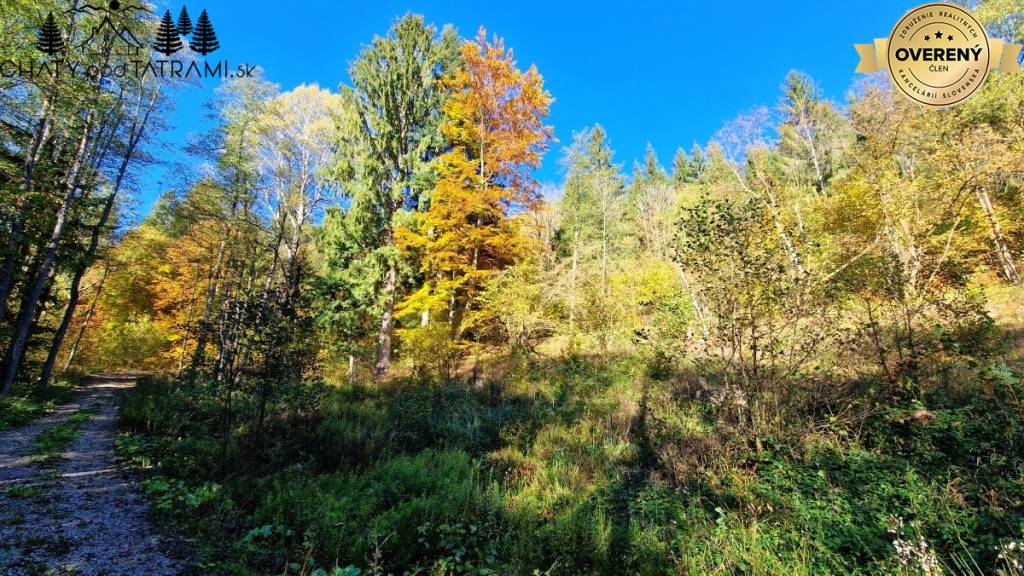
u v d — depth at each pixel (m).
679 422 8.23
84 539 4.02
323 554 4.01
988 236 12.65
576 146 28.91
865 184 11.38
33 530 4.09
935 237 8.24
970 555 3.19
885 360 6.96
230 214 17.41
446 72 20.08
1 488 5.16
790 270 6.95
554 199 29.91
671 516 4.95
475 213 16.02
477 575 3.83
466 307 15.91
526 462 7.43
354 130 17.81
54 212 13.93
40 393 13.04
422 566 3.97
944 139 10.17
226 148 16.75
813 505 4.51
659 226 26.41
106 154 15.33
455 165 15.90
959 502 3.99
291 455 7.00
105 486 5.57
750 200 7.02
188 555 3.85
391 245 17.80
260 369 7.10
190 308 22.67
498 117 16.06
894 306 6.91
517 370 14.80
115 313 27.58
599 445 8.05
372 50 18.48
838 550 3.80
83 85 11.79
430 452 7.54
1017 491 3.94
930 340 6.69
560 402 11.61
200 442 7.14
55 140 13.83
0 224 11.91
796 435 6.07
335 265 18.34
